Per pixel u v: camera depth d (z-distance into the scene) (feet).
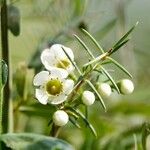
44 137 0.64
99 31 1.13
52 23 1.15
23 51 1.17
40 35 1.17
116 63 0.69
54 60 0.71
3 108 0.83
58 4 1.14
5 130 0.83
